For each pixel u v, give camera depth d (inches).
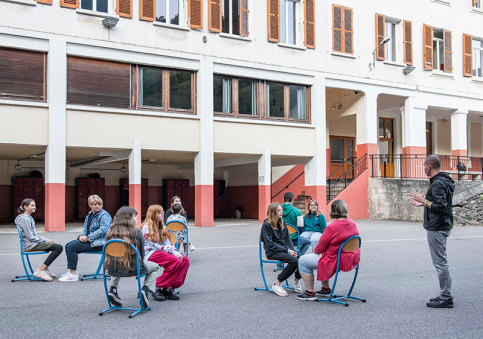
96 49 676.1
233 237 600.4
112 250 245.1
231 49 787.4
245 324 226.7
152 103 724.7
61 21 653.3
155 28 721.0
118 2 690.2
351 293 291.7
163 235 278.4
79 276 340.5
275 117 837.2
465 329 218.4
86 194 927.0
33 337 206.2
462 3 1080.2
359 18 935.0
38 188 884.0
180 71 750.5
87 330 216.5
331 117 1011.3
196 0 753.0
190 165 1008.9
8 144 627.2
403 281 327.0
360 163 949.8
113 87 693.3
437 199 251.0
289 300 275.1
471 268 378.3
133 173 700.0
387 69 965.8
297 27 871.7
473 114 1140.5
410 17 1000.9
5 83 621.6
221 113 783.1
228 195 1106.1
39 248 326.3
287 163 928.3
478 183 819.4
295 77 853.8
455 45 1065.5
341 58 908.0
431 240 257.6
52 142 643.5
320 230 381.7
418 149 1003.9
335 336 208.5
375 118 948.0
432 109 1071.6
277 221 293.4
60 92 650.2
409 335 209.9
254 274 353.1
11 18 621.9
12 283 317.1
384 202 899.4
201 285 315.3
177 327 221.6
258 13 817.5
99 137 678.5
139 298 265.9
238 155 841.5
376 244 525.7
